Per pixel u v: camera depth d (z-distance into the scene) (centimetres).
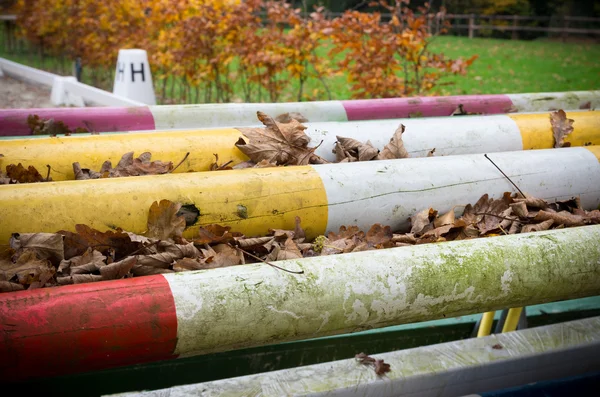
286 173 240
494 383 229
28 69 873
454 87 1127
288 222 235
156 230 214
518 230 247
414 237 239
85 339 155
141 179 224
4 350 149
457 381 222
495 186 265
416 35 632
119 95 692
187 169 268
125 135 272
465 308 195
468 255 195
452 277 189
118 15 970
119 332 158
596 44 2003
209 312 165
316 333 179
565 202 275
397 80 640
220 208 226
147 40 925
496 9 2152
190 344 166
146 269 199
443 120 318
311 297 174
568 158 281
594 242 209
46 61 1494
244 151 271
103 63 1111
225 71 802
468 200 260
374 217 246
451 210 250
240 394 204
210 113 333
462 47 1814
